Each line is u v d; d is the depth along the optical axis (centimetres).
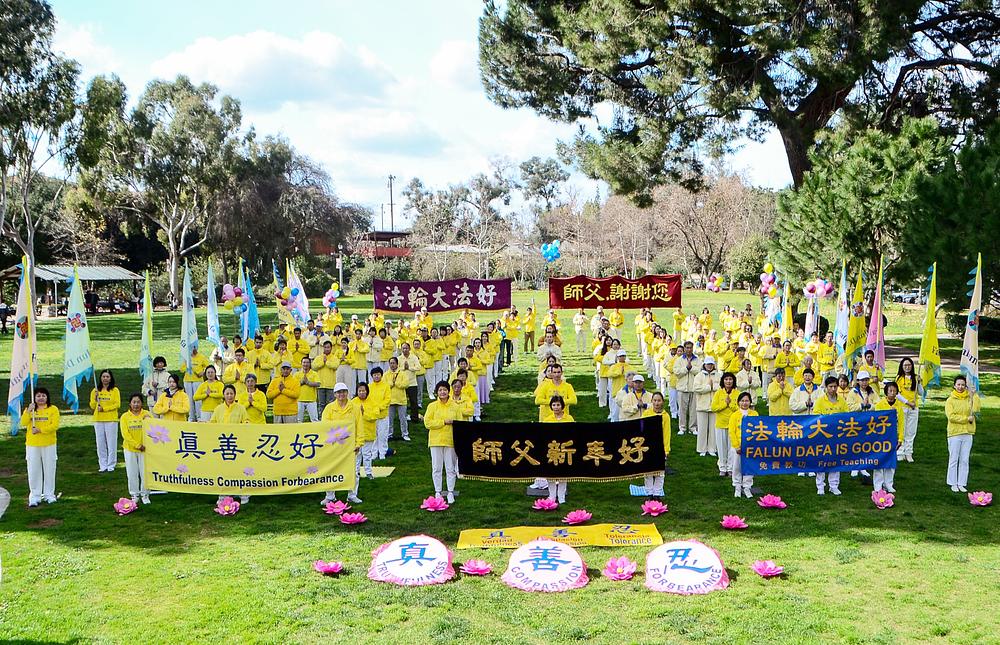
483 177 8831
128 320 4941
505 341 2847
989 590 977
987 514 1255
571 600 966
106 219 7075
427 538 1094
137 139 6100
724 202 6988
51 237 6581
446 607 949
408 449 1705
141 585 1011
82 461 1612
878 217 2545
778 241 2972
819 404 1396
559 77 3158
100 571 1055
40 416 1323
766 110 2988
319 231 6706
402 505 1323
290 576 1039
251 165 6475
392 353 2280
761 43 2630
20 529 1217
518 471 1308
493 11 3262
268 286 6588
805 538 1156
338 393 1355
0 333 4091
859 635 864
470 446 1309
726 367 2069
